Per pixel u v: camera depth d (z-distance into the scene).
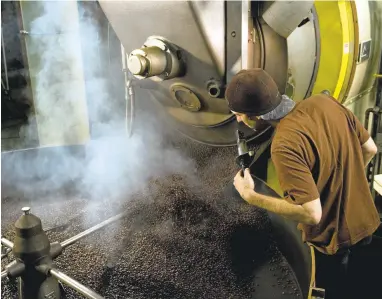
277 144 1.24
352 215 1.44
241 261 1.82
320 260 1.56
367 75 2.34
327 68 1.90
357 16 1.91
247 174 1.40
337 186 1.37
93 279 1.71
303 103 1.33
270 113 1.29
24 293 1.36
